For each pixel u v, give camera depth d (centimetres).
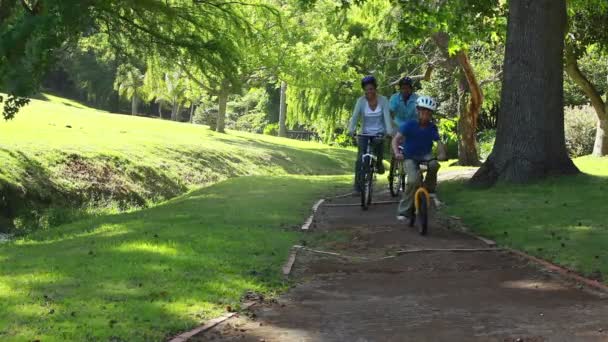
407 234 1091
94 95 9444
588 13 2450
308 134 7556
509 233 1048
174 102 8006
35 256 894
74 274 749
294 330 595
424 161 1129
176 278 749
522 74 1512
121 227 1140
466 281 791
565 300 685
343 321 626
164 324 582
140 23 2009
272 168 3972
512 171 1509
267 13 2400
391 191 1525
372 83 1331
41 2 1747
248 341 562
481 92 2752
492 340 557
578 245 924
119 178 2542
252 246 962
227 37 2122
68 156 2448
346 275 839
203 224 1147
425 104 1102
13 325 555
